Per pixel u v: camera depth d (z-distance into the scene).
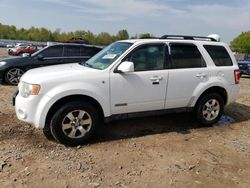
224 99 6.64
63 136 5.08
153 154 5.04
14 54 34.34
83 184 4.06
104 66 5.43
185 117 7.07
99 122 5.45
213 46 6.45
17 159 4.63
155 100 5.74
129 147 5.27
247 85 13.89
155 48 5.77
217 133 6.21
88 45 11.60
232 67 6.59
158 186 4.11
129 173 4.39
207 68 6.27
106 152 5.02
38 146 5.12
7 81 10.70
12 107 7.34
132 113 5.63
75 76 5.10
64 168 4.43
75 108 5.08
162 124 6.55
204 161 4.89
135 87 5.50
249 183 4.32
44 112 4.92
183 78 5.94
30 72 5.43
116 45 6.06
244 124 6.91
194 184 4.20
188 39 6.33
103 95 5.26
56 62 11.02
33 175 4.21
